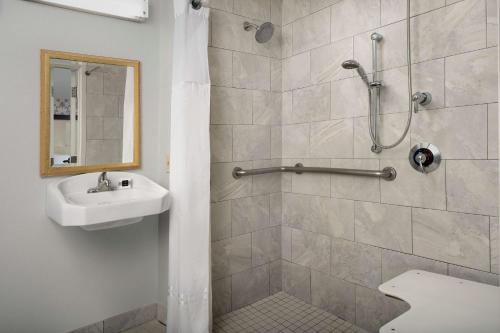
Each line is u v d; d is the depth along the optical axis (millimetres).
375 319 1891
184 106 1737
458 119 1544
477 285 1361
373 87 1786
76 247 1769
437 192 1627
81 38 1740
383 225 1850
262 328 1981
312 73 2209
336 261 2092
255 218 2295
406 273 1508
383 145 1835
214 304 2090
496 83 1425
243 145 2211
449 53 1567
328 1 2109
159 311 2041
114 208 1461
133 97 1920
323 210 2164
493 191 1446
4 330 1582
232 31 2137
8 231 1568
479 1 1470
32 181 1618
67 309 1749
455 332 1006
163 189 1750
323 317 2096
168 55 1933
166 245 1980
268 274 2381
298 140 2314
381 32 1835
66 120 1701
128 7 1822
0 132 1532
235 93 2160
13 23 1550
